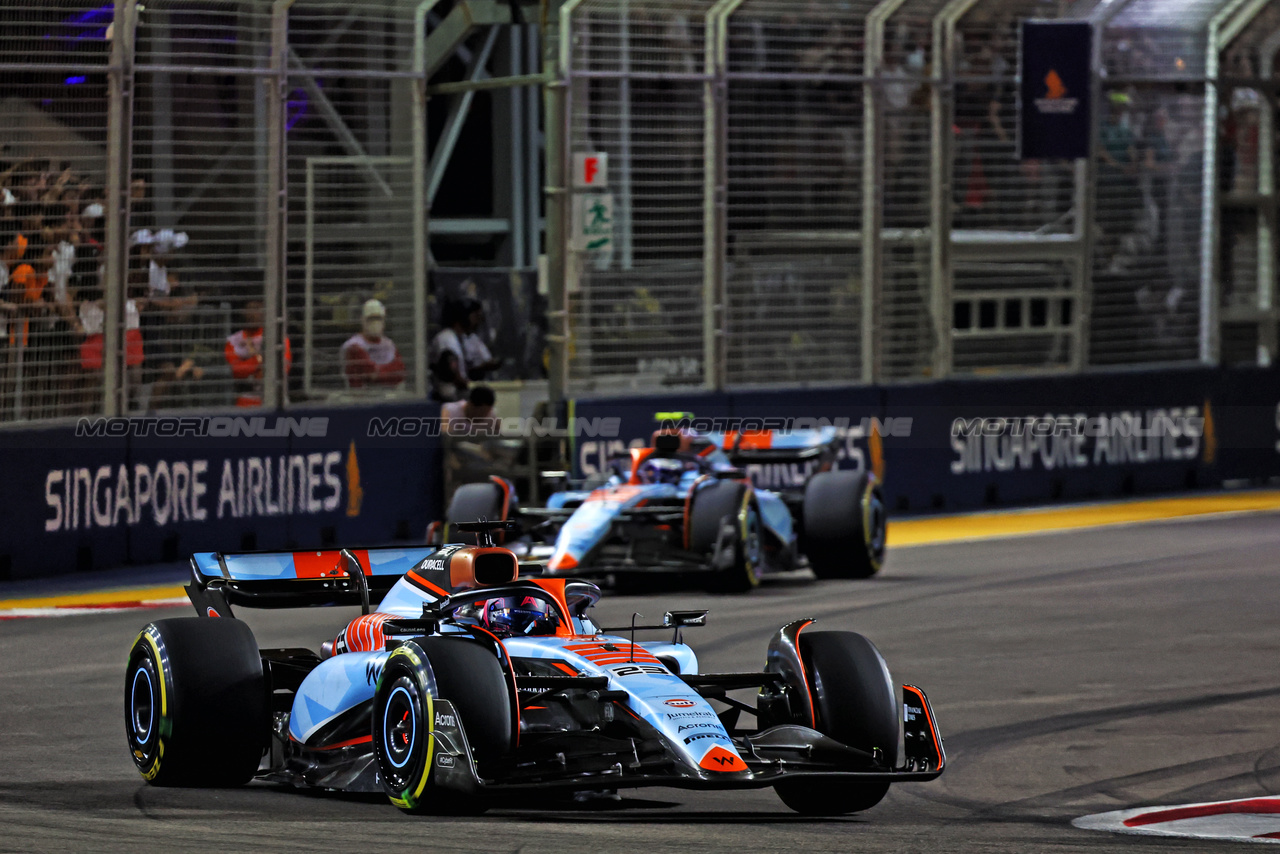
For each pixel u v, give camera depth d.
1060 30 72.12
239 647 26.81
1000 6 73.00
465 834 22.97
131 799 26.03
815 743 24.58
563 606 26.97
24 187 54.28
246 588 29.20
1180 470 79.75
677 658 26.86
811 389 70.38
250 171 59.75
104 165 56.06
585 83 65.56
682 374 68.38
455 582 26.92
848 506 54.09
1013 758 30.66
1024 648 42.53
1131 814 26.12
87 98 55.56
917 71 71.75
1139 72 76.25
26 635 44.53
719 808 26.22
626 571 49.75
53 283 55.19
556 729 25.27
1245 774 29.31
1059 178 75.50
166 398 58.47
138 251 57.56
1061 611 48.25
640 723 23.81
